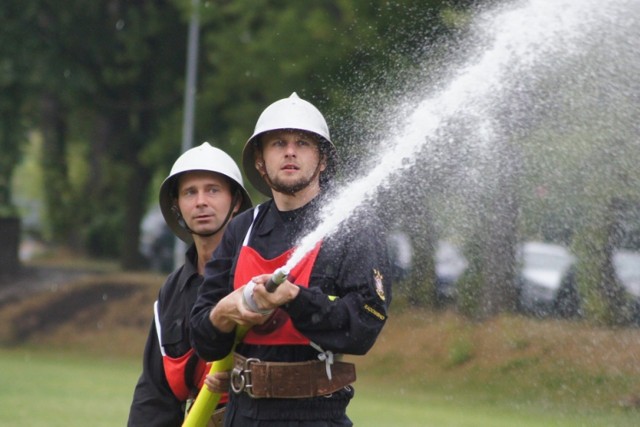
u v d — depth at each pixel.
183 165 16.86
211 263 14.05
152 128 89.31
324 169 13.95
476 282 39.91
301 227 13.62
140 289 74.81
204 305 13.87
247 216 14.13
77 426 32.19
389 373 44.75
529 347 40.94
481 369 41.66
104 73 84.31
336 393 13.44
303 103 13.89
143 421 16.67
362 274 13.09
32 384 45.66
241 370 13.48
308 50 56.59
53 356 65.19
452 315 42.06
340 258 13.18
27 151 98.44
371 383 45.25
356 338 12.93
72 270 96.88
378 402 41.22
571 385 38.56
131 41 82.50
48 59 81.44
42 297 76.50
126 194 94.00
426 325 42.59
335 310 12.83
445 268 36.84
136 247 94.25
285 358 13.34
